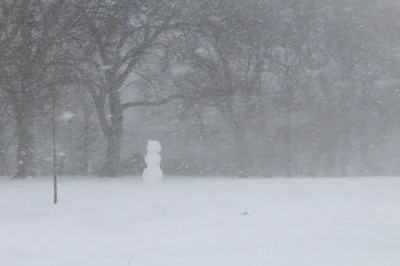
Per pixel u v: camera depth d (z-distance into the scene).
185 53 38.06
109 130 39.44
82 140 48.97
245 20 39.59
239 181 27.33
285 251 9.62
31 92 33.09
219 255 9.34
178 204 16.97
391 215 14.09
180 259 9.02
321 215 14.16
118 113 39.88
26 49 33.25
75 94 36.25
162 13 37.19
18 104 33.66
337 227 12.37
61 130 47.00
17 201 18.11
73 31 34.81
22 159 35.84
